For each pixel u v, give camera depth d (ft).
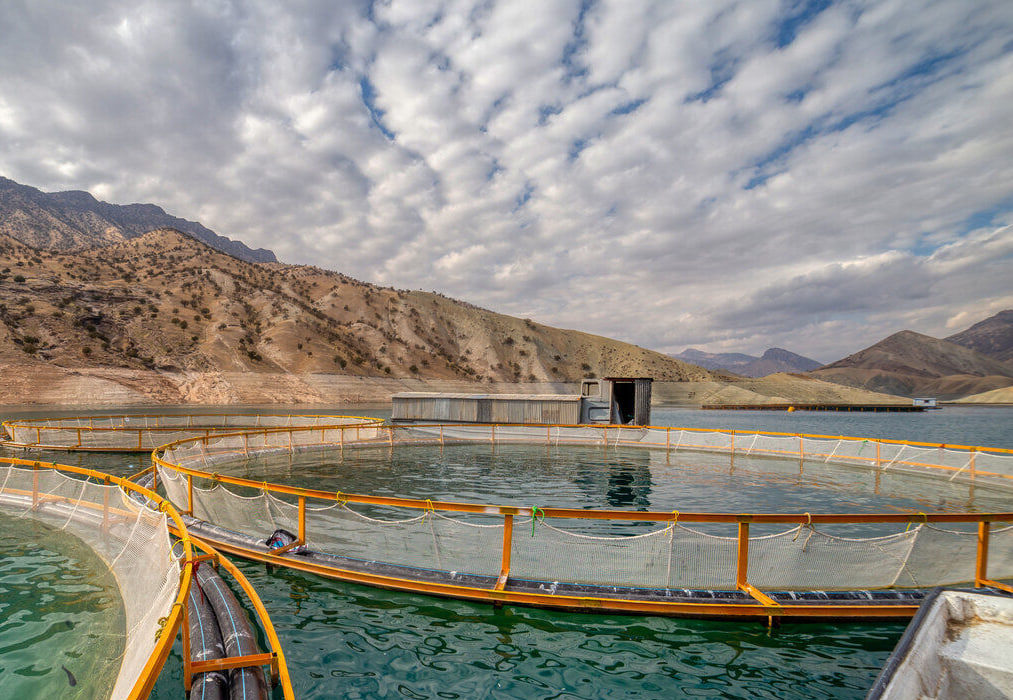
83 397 297.94
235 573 22.15
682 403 553.64
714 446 101.24
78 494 40.34
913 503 56.90
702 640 24.27
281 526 35.32
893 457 80.89
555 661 22.33
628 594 26.89
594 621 25.86
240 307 524.11
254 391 374.22
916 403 492.54
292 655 22.36
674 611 26.11
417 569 30.09
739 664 22.33
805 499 58.39
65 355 331.36
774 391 625.82
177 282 550.36
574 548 28.84
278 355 447.42
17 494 46.88
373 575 29.63
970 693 13.73
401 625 25.40
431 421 138.51
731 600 26.35
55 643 22.31
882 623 26.02
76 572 31.12
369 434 113.29
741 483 68.03
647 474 74.64
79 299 413.80
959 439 168.96
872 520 27.91
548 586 27.89
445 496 57.67
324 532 33.45
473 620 25.95
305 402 382.63
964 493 63.10
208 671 18.07
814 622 25.81
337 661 21.98
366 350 580.30
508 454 95.81
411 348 650.02
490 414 133.39
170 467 44.32
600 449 104.83
